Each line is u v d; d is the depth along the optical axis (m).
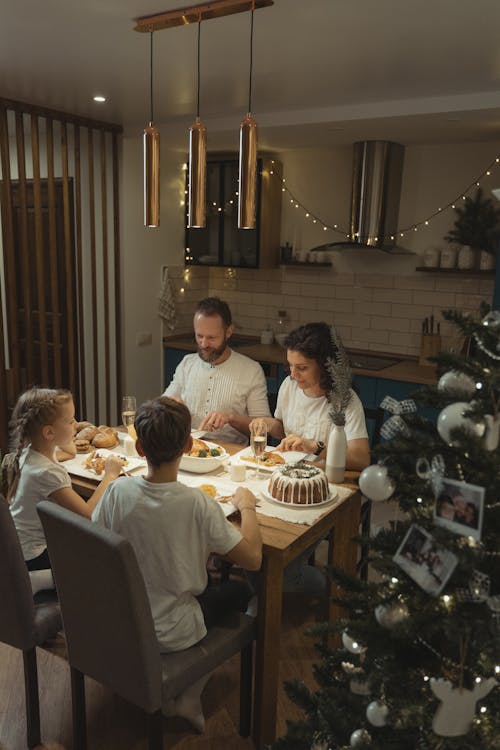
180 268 5.28
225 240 5.17
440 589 1.10
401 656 1.27
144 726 2.11
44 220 4.84
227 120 4.06
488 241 4.27
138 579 1.57
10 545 1.77
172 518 1.67
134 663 1.64
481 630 1.13
